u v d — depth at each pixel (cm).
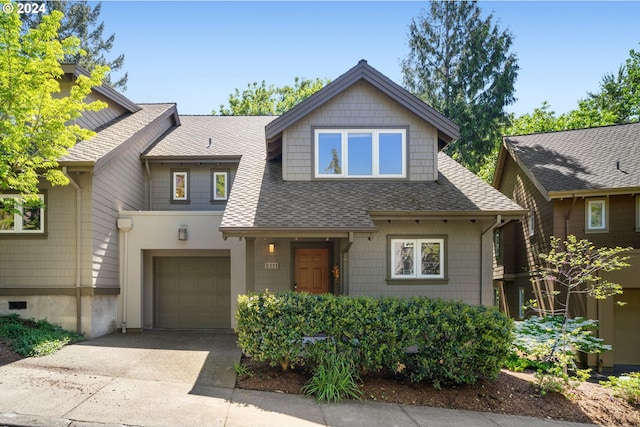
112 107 1538
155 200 1539
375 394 751
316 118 1227
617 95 3278
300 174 1216
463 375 782
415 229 1134
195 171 1559
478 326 788
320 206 1083
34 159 962
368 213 1059
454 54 2995
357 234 1008
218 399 678
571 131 1912
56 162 997
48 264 1125
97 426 551
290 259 1189
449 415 695
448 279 1124
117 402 632
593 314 1322
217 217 1315
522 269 1853
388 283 1116
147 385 718
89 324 1118
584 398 810
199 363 860
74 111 981
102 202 1195
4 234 1123
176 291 1387
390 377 823
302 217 1026
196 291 1388
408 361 798
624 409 773
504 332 795
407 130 1227
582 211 1489
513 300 1975
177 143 1617
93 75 981
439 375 795
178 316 1381
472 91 2911
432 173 1227
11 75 884
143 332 1258
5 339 917
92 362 837
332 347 779
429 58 3017
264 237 1097
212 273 1395
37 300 1118
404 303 821
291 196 1134
